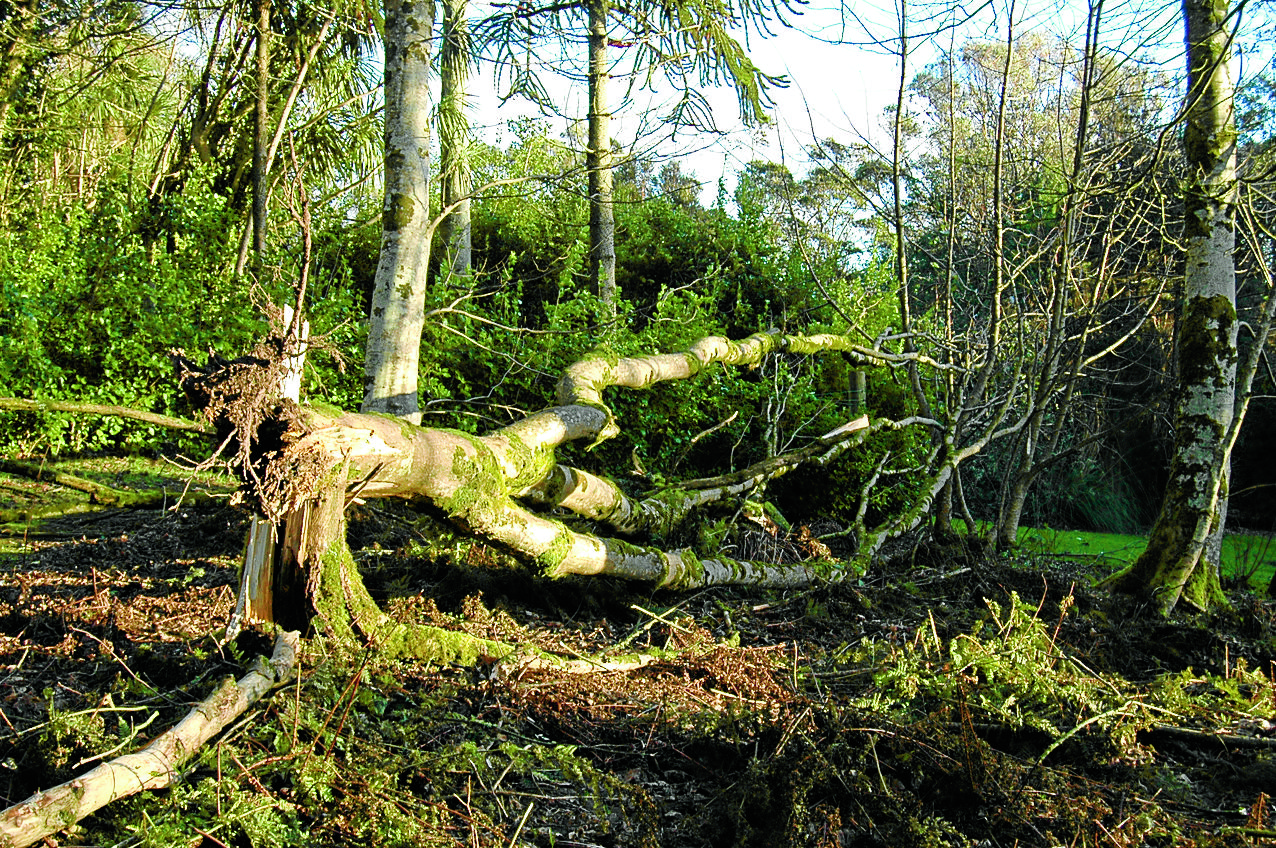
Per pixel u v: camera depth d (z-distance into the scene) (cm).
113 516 657
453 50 669
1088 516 1280
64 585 453
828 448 720
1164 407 1094
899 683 353
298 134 1030
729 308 1240
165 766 242
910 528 701
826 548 645
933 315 1039
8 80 1082
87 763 252
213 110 1039
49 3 1084
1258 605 622
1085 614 560
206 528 582
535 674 355
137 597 419
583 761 281
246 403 277
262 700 285
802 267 1200
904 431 979
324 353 796
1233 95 615
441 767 273
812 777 277
